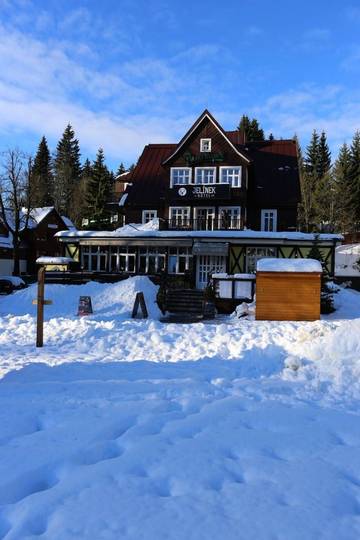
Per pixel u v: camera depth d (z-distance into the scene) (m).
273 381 6.88
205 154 33.00
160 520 3.01
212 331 11.85
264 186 34.31
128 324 12.77
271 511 3.15
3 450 4.20
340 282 34.12
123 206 35.81
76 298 19.56
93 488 3.44
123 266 28.58
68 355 9.32
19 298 19.78
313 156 78.94
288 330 12.14
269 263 16.34
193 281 27.62
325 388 6.53
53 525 2.96
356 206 59.22
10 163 40.41
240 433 4.66
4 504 3.31
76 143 89.12
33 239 50.12
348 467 3.95
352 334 8.23
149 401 5.73
